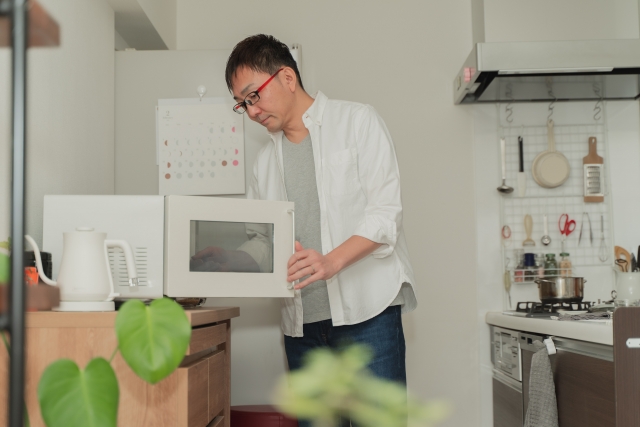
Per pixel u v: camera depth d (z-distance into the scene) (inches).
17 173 22.3
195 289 57.7
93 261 52.9
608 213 111.7
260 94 69.6
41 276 53.7
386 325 70.2
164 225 58.7
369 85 113.7
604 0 99.7
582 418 65.9
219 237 59.1
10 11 21.4
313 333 73.4
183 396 49.8
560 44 93.8
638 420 56.1
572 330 68.7
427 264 111.3
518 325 90.4
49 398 30.7
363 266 70.3
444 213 112.2
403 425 14.1
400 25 114.8
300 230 73.6
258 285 60.4
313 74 113.9
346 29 114.7
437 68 114.1
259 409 86.3
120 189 93.4
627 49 93.3
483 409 108.3
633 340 56.5
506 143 113.4
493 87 104.0
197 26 116.0
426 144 113.2
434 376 109.4
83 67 81.5
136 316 32.0
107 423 30.8
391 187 69.7
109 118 91.8
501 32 100.3
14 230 22.4
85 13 82.5
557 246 111.6
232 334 92.9
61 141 73.8
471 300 110.8
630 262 108.6
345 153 71.6
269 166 80.0
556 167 110.7
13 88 22.0
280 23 115.2
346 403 14.5
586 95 109.1
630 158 112.1
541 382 72.3
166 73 94.6
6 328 22.1
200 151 93.1
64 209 58.5
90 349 49.4
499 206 112.2
